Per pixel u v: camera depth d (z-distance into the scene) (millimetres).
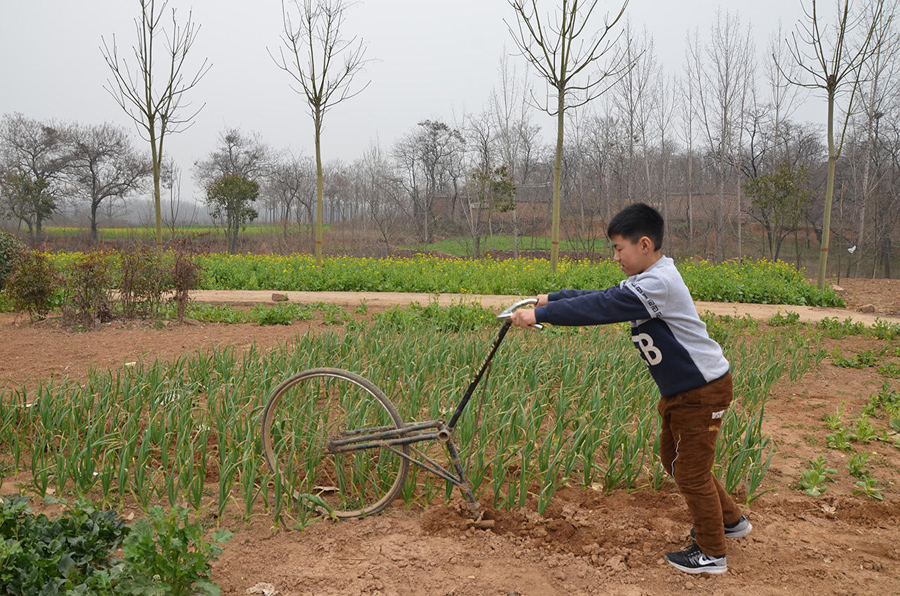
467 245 41750
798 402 6426
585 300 3125
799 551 3502
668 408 3229
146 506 3674
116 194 50281
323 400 5602
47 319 10062
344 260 20109
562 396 4730
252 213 41156
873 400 6223
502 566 3268
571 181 39562
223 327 9844
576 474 4387
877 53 21750
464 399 3646
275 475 3676
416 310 10164
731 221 40094
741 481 4418
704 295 15281
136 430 4277
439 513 3744
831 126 15258
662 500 4043
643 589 3129
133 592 2533
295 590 2988
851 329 10617
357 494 3936
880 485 4453
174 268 10164
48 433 4359
